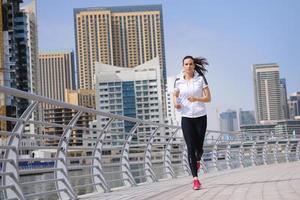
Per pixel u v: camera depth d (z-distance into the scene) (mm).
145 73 170875
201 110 8703
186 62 8773
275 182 9180
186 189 8867
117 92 170625
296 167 16000
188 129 8695
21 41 148500
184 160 16172
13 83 141500
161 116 169250
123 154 11492
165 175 14742
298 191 7152
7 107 101062
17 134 6508
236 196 6906
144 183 12398
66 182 8125
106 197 8344
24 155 7836
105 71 172375
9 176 6449
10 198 6410
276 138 25938
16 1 147375
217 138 18953
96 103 172125
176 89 8789
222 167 19625
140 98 170000
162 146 14484
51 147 7664
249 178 10945
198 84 8711
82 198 8500
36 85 188500
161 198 7289
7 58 134125
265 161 24688
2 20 133375
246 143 22562
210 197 6984
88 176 9133
